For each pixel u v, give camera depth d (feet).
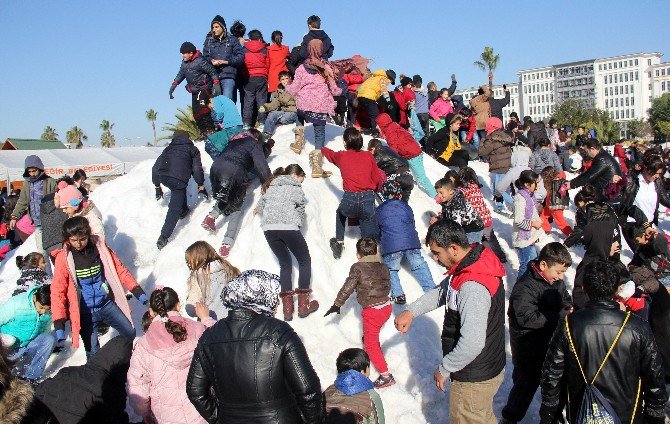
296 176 21.65
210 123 27.84
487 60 160.86
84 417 12.22
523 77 538.47
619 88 481.87
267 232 20.61
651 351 11.76
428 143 39.24
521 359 15.42
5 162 82.84
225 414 10.35
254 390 10.05
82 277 17.84
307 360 10.35
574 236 23.16
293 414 10.37
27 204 27.76
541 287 15.31
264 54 35.35
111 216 28.71
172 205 25.14
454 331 13.65
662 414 11.94
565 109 321.52
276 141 33.76
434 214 28.96
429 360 20.26
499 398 18.81
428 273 22.62
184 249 24.43
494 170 35.06
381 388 18.65
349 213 23.48
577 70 503.20
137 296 19.30
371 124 38.68
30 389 8.18
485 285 12.96
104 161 95.61
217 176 23.40
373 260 18.88
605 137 291.99
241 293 10.61
